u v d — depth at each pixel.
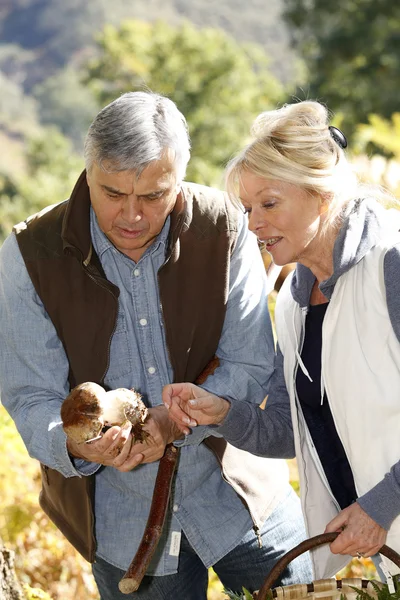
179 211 2.94
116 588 3.07
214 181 17.73
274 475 3.21
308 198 2.70
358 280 2.73
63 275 2.90
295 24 28.38
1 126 99.00
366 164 4.46
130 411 2.68
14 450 4.92
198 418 2.85
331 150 2.71
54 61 126.06
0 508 4.82
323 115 2.75
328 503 3.00
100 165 2.65
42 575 4.75
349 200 2.76
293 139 2.65
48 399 2.93
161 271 2.93
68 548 4.76
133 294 2.96
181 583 3.10
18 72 124.94
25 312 2.92
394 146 5.70
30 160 39.12
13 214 29.81
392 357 2.70
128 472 2.99
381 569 2.98
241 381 3.01
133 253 2.93
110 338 2.92
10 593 3.58
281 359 3.08
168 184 2.71
